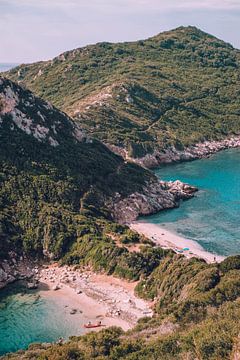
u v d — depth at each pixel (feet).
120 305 320.29
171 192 572.51
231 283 243.40
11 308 325.01
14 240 394.93
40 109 538.88
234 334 183.93
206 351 179.93
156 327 237.86
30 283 356.79
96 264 370.73
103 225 432.25
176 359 187.42
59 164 493.36
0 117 491.31
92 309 319.27
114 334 242.58
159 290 318.45
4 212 416.05
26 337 290.97
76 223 422.41
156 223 490.49
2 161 458.09
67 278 363.15
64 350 213.25
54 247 395.34
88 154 542.57
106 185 513.45
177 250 409.08
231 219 501.56
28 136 500.33
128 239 399.65
